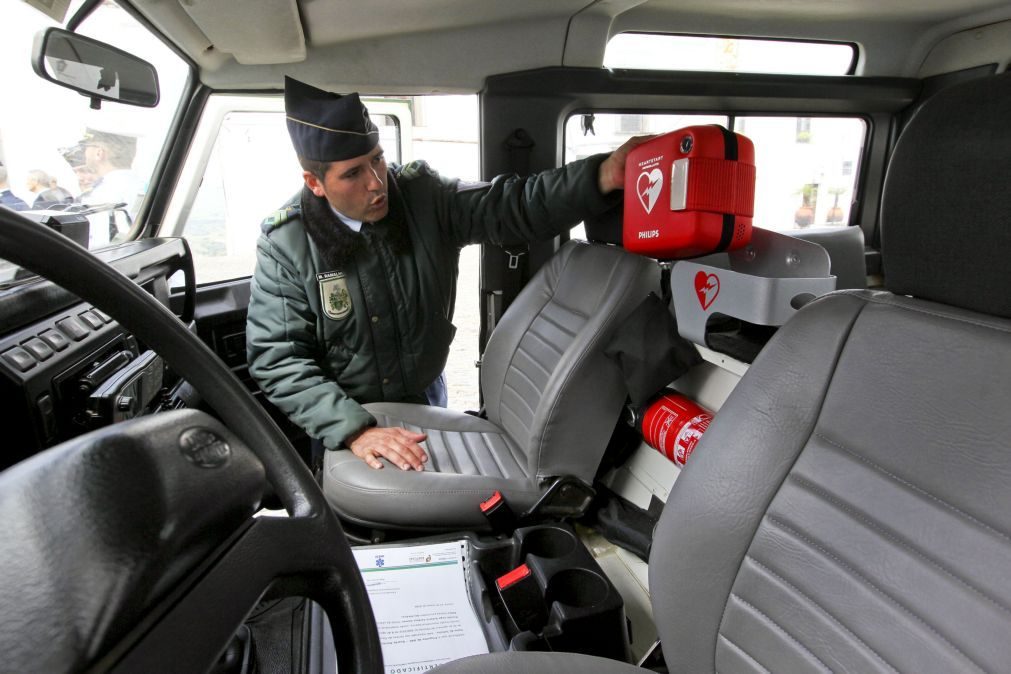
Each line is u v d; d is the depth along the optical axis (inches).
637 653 55.9
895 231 28.7
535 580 51.8
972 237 25.5
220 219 85.2
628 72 84.0
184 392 57.9
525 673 36.2
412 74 78.4
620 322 62.1
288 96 64.2
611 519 67.6
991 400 24.3
